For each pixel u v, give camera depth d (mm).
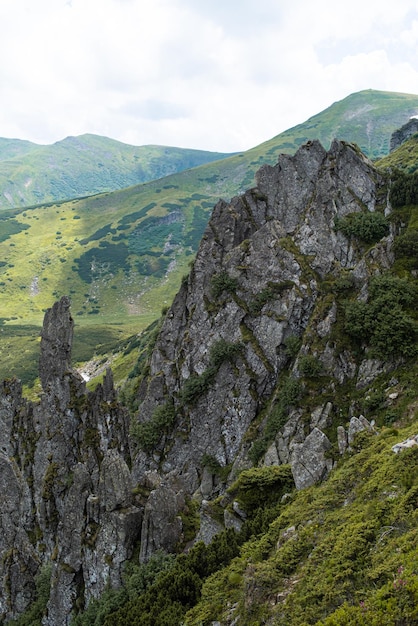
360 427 37125
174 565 35469
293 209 83625
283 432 60812
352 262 72750
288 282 74812
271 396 70062
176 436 76438
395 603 17578
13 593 54625
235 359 74625
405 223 72438
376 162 140625
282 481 38344
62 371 69188
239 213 87000
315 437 36594
